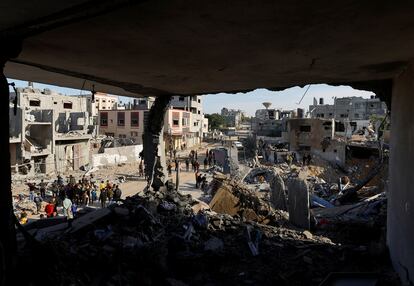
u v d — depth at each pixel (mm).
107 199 20781
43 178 30188
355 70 8008
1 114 5406
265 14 4359
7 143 5512
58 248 7379
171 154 49688
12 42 5289
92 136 40781
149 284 7188
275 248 9812
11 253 5555
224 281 7969
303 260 8984
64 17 4426
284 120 49719
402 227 7336
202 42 5703
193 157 45219
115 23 4723
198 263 8398
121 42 5738
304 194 14102
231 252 9141
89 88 11773
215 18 4512
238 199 15242
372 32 5043
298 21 4609
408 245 6773
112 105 84688
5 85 5434
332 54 6441
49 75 9141
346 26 4801
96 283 6746
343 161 40156
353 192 19609
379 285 6949
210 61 7223
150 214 10508
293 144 45500
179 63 7445
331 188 24109
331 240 12188
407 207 6902
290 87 10992
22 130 30156
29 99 36531
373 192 20438
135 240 8664
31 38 5508
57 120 37375
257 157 44594
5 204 5477
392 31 4984
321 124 44250
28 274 5812
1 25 4750
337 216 15125
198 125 75875
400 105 7879
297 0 3916
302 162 41688
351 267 8570
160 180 14125
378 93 9664
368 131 54188
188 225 10461
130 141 53094
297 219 14266
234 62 7293
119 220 9891
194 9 4191
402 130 7555
